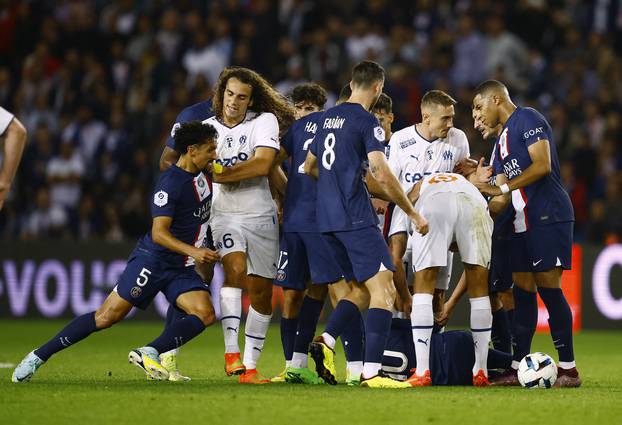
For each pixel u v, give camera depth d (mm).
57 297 55438
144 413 20250
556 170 27375
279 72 67000
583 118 63219
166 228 25484
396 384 25312
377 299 25344
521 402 22297
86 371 30469
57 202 62219
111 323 25953
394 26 69438
